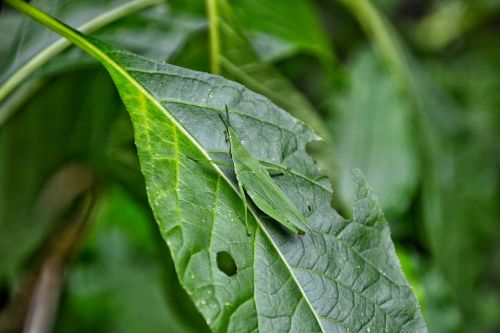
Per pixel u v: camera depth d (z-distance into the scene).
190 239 0.28
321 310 0.29
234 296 0.28
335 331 0.29
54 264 0.42
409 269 0.41
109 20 0.36
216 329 0.27
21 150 0.42
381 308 0.29
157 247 0.41
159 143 0.29
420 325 0.30
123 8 0.36
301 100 0.40
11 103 0.38
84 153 0.43
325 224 0.30
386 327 0.29
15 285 0.44
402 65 0.48
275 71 0.39
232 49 0.37
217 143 0.30
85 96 0.41
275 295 0.28
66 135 0.42
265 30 0.39
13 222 0.43
